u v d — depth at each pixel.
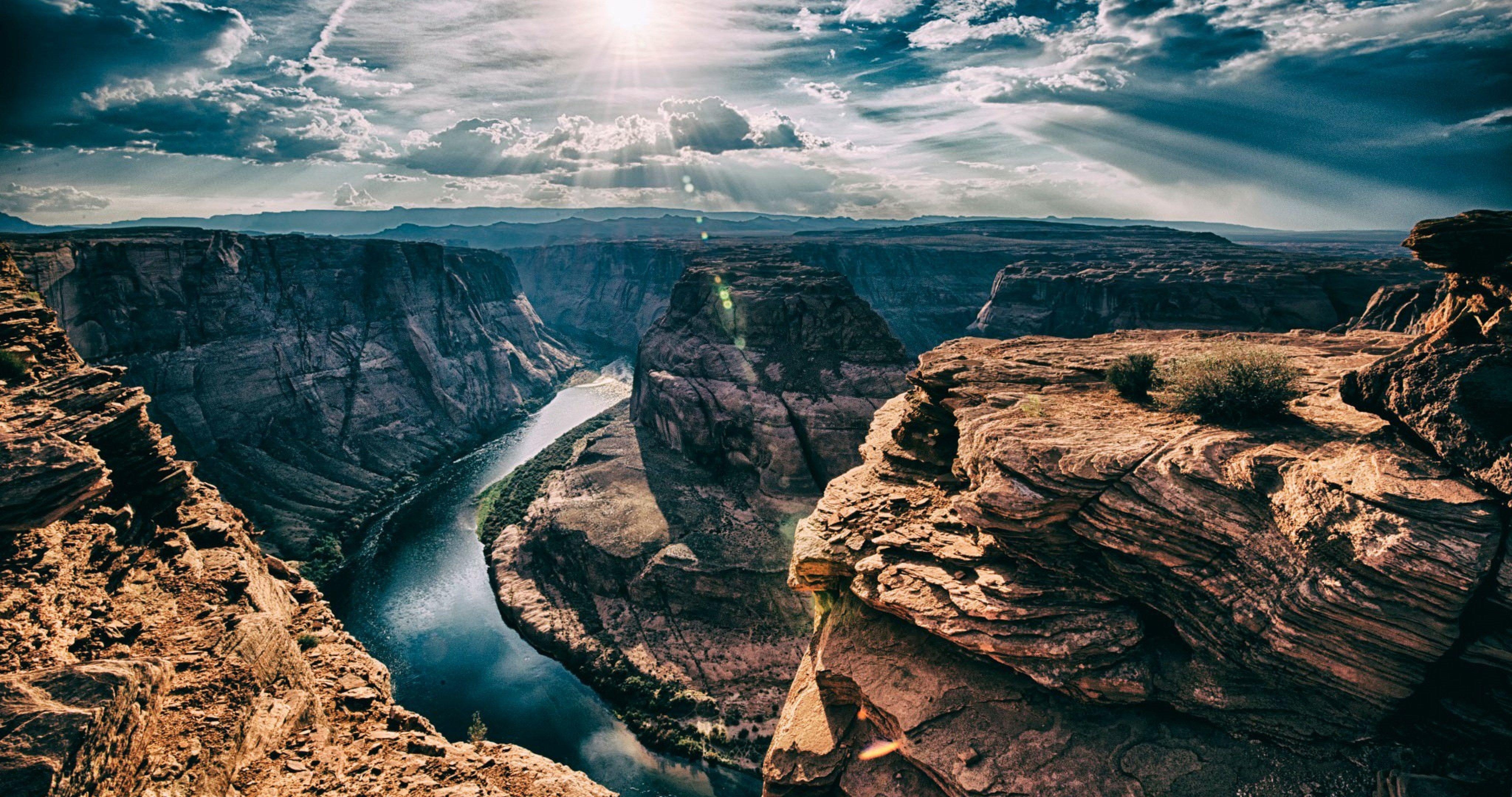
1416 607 12.95
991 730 17.89
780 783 20.67
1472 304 15.92
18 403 22.89
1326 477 14.62
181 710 16.30
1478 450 13.62
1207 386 19.12
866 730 20.69
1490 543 12.54
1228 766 15.12
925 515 23.67
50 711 12.14
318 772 17.20
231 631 19.66
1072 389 23.75
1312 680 14.52
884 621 22.19
